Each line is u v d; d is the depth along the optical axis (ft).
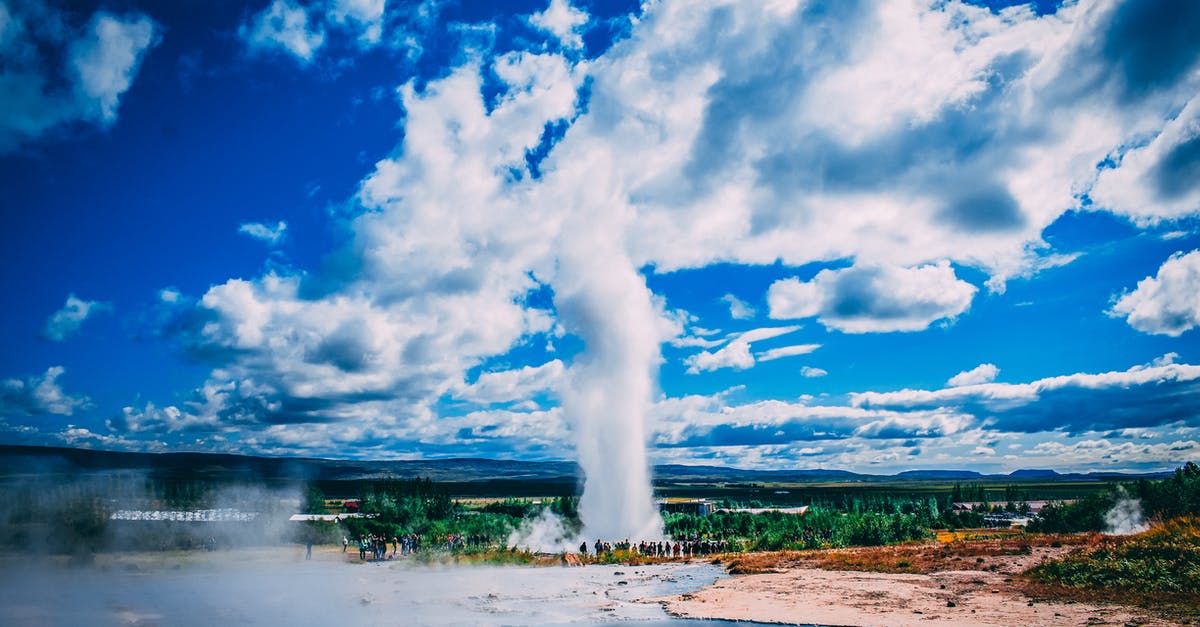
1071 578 111.04
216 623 94.58
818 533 272.72
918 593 111.65
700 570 169.37
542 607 108.06
